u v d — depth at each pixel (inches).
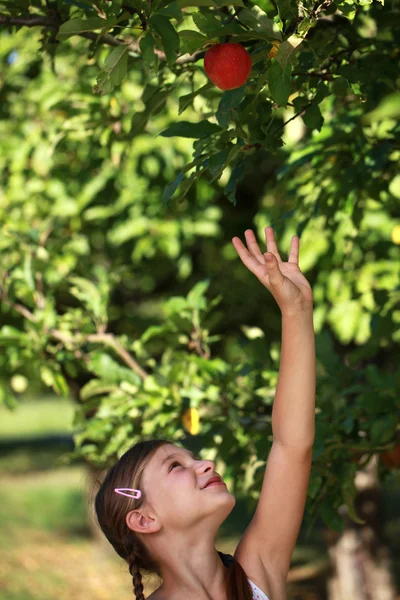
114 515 79.1
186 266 240.4
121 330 225.1
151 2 79.7
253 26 78.4
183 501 75.9
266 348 154.9
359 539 265.1
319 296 200.5
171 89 108.7
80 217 225.8
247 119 93.0
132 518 77.6
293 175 164.1
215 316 161.6
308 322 79.7
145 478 78.0
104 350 165.2
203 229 219.5
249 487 146.1
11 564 388.5
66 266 189.3
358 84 96.9
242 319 251.6
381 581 264.7
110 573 372.2
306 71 98.9
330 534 272.4
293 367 80.0
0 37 229.6
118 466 80.3
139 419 152.0
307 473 81.7
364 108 136.2
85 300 171.8
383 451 130.7
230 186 94.7
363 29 122.8
